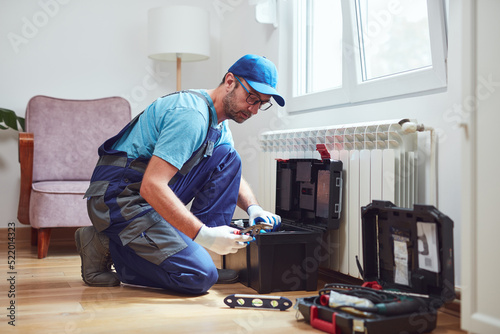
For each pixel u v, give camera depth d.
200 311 1.73
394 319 1.41
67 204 2.84
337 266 2.18
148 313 1.70
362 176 2.04
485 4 1.30
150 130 1.97
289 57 2.94
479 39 1.32
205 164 2.13
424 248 1.60
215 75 4.03
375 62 2.33
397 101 2.08
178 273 1.94
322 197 2.15
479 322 1.31
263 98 1.90
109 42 3.76
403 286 1.69
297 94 2.94
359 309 1.44
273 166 2.75
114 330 1.50
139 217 1.98
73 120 3.36
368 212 1.81
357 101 2.35
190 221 1.79
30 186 3.02
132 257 2.04
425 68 1.94
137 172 2.00
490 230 1.29
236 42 3.67
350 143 2.13
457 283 1.75
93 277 2.12
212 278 1.97
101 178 2.03
